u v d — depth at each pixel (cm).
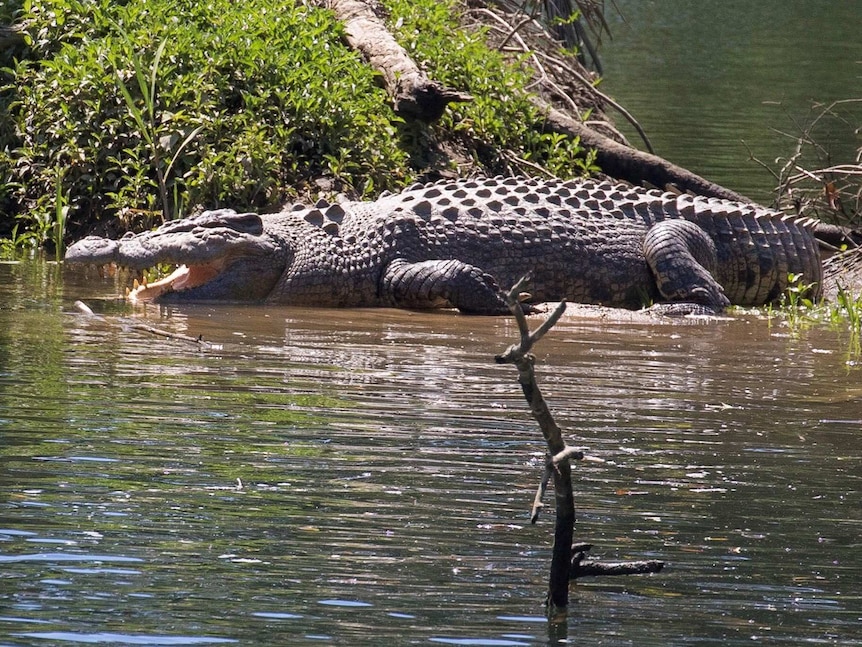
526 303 3148
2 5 4119
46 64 3703
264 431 1812
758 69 7500
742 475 1705
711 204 3484
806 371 2441
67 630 1138
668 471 1708
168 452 1686
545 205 3278
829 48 8531
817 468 1750
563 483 1206
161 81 3631
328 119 3691
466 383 2188
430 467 1675
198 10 3991
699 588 1301
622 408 2058
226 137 3606
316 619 1184
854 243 4128
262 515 1456
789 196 4284
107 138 3619
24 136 3759
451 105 4216
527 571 1326
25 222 3716
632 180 4288
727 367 2452
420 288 3027
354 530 1423
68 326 2570
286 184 3622
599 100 5281
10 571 1260
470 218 3188
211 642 1124
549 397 2114
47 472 1574
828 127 5766
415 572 1309
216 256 2952
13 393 1967
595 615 1220
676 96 6506
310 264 3053
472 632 1168
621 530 1466
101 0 3941
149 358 2288
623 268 3250
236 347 2441
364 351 2456
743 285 3428
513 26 5338
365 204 3234
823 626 1212
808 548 1427
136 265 2906
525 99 4350
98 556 1311
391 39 4219
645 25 9688
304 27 4053
